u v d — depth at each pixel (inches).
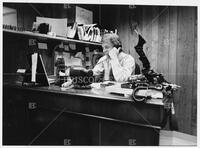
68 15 64.7
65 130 42.1
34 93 47.0
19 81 55.7
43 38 58.1
